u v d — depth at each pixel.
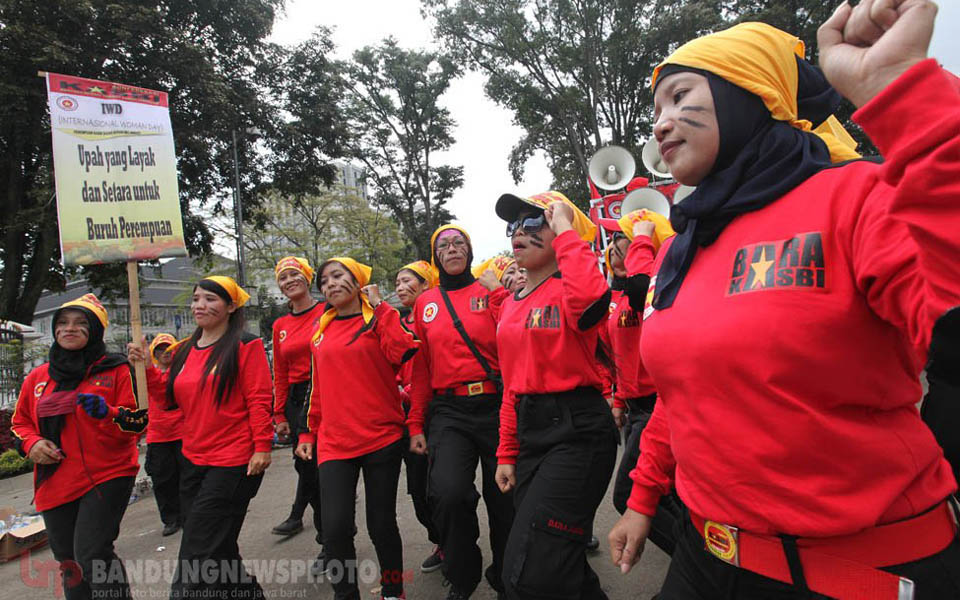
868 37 0.96
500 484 2.79
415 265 4.91
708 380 1.21
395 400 3.32
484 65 22.64
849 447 1.09
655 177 11.32
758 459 1.15
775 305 1.10
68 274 16.95
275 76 18.61
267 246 29.11
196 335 3.60
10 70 12.59
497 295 3.50
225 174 18.16
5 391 10.79
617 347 3.38
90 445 3.21
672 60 1.35
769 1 16.42
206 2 15.70
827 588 1.12
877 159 1.11
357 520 5.03
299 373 4.83
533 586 2.20
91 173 4.07
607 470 2.40
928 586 1.08
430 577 3.70
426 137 31.20
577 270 2.34
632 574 3.48
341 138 19.83
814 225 1.10
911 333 0.93
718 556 1.29
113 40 13.45
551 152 23.92
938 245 0.84
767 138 1.24
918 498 1.12
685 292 1.31
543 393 2.50
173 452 5.08
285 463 7.46
